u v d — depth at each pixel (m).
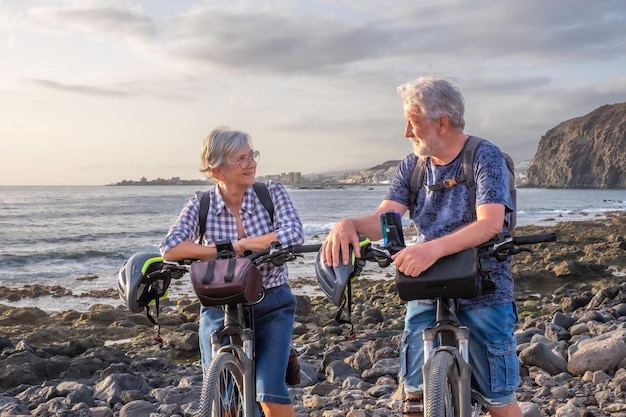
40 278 24.56
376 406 6.26
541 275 20.80
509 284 3.42
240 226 3.88
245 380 3.40
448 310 3.24
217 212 3.86
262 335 3.74
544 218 62.62
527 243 3.16
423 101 3.31
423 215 3.54
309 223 58.19
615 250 27.28
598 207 91.38
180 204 90.25
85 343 11.41
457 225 3.42
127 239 42.25
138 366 9.53
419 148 3.44
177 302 17.00
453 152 3.43
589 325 8.78
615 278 20.20
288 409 3.67
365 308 16.00
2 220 59.28
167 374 9.07
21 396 7.30
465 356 3.17
